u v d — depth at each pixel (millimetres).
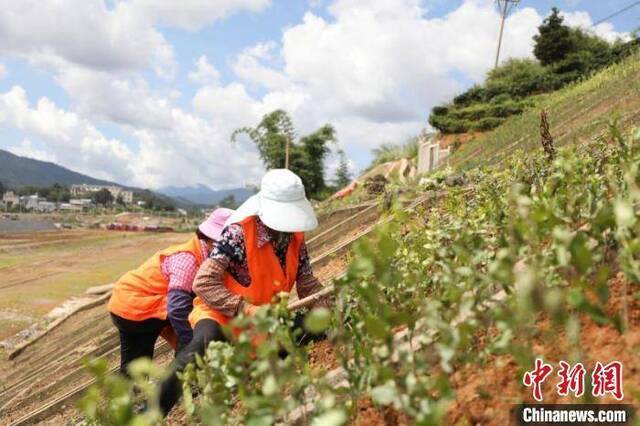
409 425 2121
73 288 18859
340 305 2096
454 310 1886
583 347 2119
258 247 3344
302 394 1975
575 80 27375
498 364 1949
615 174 2791
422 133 24938
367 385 1960
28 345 11570
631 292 2240
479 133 26328
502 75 31922
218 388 2078
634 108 8945
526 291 1576
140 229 78000
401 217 2447
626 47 26688
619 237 1773
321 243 9289
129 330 4195
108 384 1570
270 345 1853
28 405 7191
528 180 3994
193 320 3369
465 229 2709
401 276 2037
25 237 50062
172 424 3514
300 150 35500
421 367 1737
